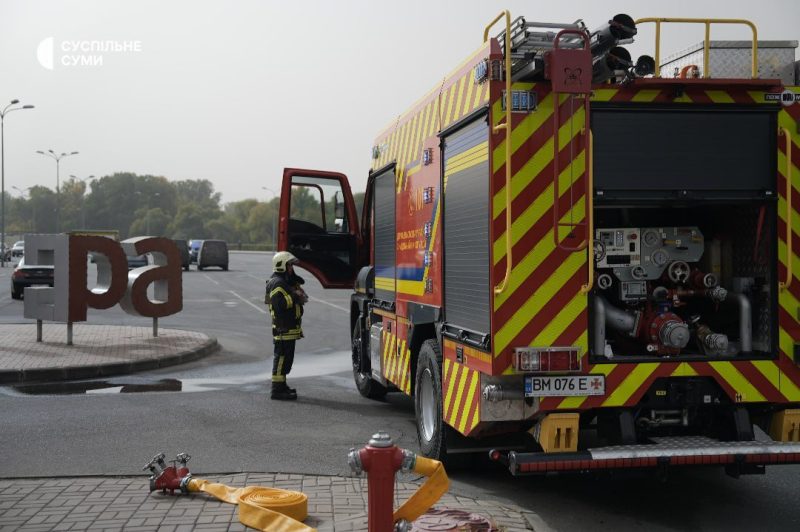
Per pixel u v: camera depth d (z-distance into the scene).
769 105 5.78
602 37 5.25
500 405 5.70
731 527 5.63
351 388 11.68
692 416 5.89
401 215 8.58
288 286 10.62
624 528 5.61
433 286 7.21
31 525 5.34
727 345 5.91
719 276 6.35
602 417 5.96
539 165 5.56
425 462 4.46
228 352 15.70
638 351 6.18
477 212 5.95
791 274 5.81
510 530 5.21
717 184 5.78
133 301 16.31
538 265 5.57
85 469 6.97
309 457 7.48
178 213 193.25
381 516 4.30
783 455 5.52
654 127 5.72
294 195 11.62
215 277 47.22
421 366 7.41
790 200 5.80
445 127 6.81
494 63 5.61
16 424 8.95
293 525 5.12
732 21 5.96
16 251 73.19
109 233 27.59
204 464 7.18
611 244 6.00
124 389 11.46
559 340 5.60
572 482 6.80
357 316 11.31
